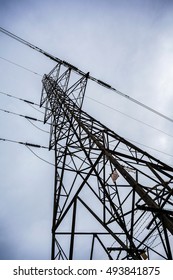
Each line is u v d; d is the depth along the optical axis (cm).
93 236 753
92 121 1139
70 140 1010
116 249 773
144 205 571
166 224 545
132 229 629
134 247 617
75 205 721
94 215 711
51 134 1274
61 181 845
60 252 740
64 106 1177
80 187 750
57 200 816
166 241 538
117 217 683
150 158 945
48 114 1452
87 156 822
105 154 759
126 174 668
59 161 1016
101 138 990
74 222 677
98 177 768
